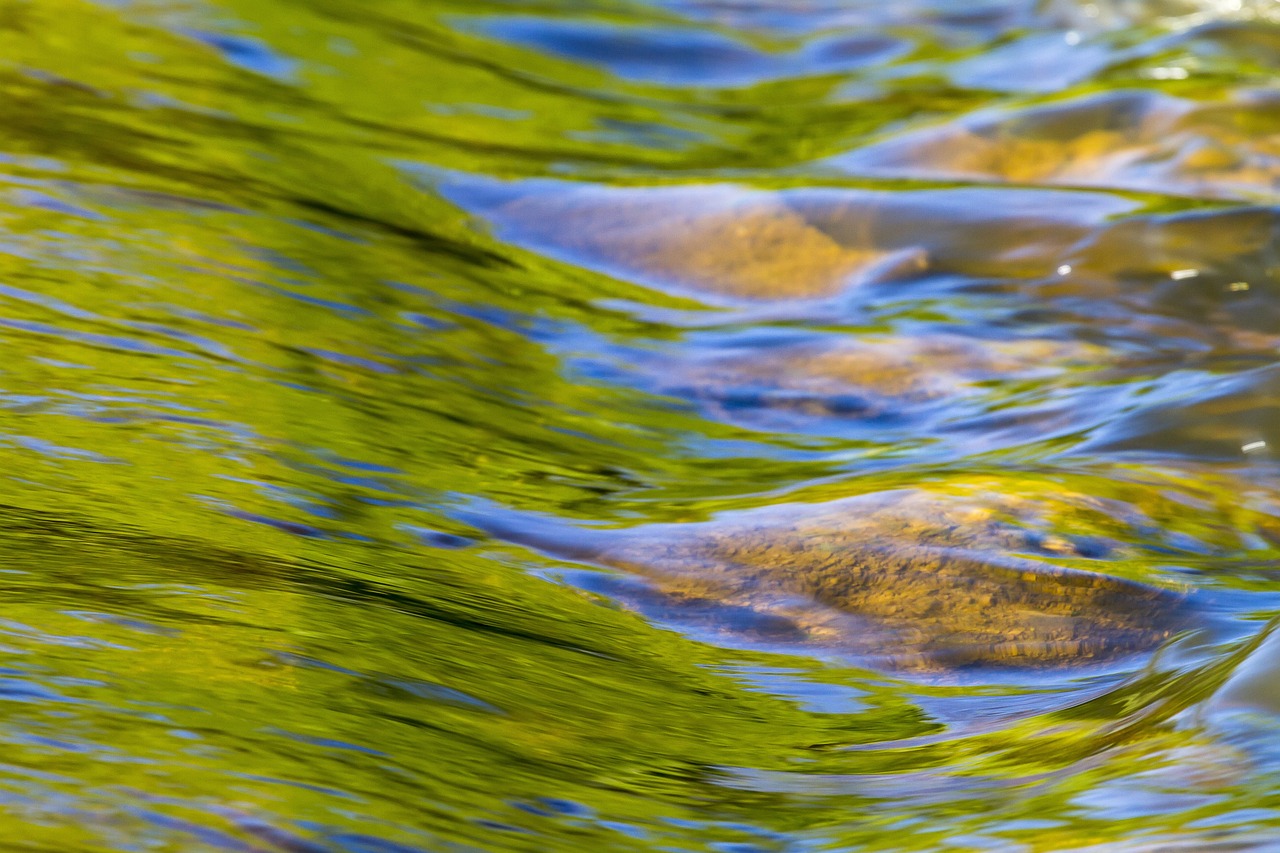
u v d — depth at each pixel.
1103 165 20.86
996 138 21.86
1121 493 11.88
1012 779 6.71
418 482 11.23
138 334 12.80
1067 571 10.36
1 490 9.03
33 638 6.64
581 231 19.14
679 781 6.69
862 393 15.39
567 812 6.04
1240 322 16.89
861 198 19.48
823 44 30.52
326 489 10.51
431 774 6.08
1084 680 8.88
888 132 23.69
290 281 15.15
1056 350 16.33
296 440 11.36
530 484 11.81
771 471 13.05
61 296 13.29
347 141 20.48
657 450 13.46
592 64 27.97
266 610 7.65
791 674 8.93
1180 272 17.69
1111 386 15.10
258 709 6.36
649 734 7.33
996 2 32.16
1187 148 20.83
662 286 17.98
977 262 18.28
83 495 9.23
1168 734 6.78
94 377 11.64
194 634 7.08
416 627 8.04
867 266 18.34
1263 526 11.53
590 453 12.98
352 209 17.95
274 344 13.45
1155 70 25.89
